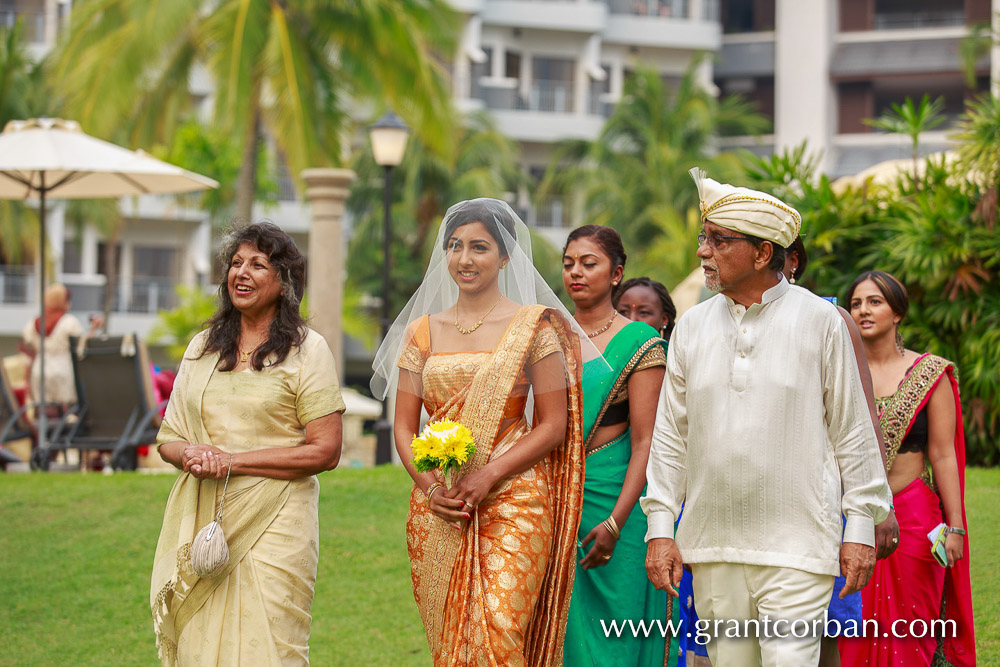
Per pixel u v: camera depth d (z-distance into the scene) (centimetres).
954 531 447
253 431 413
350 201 3041
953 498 452
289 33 2020
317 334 427
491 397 383
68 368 1173
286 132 2008
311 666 555
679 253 2097
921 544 450
